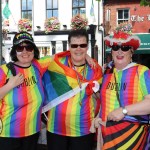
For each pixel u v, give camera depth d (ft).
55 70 11.04
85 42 11.05
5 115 10.27
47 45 59.41
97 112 11.08
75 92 10.87
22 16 60.75
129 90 9.29
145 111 8.91
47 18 58.75
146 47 42.55
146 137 9.46
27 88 10.37
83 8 56.95
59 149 11.10
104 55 54.60
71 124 10.87
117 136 9.29
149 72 9.21
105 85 9.85
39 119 10.74
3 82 10.18
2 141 10.34
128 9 53.72
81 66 11.25
